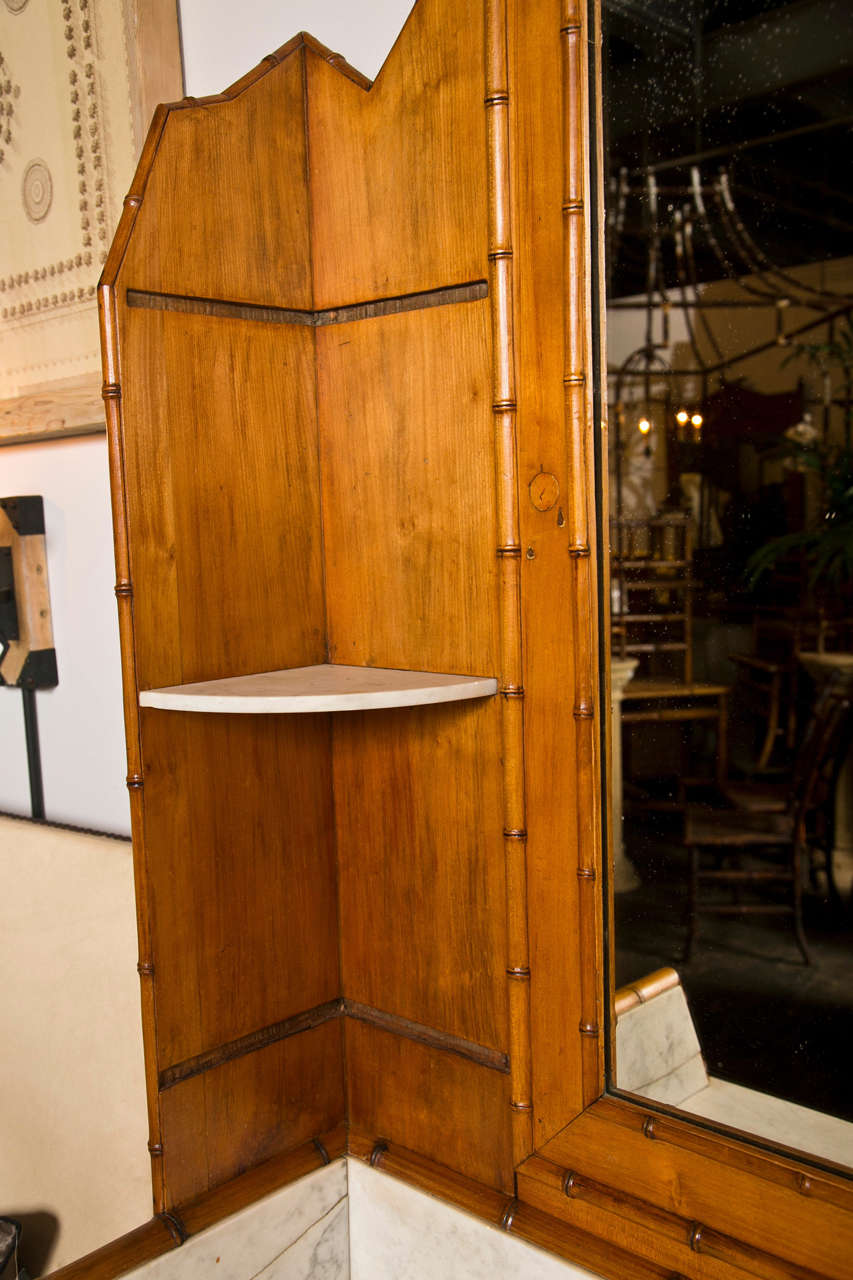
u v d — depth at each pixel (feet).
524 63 3.03
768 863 3.11
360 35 3.63
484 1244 3.39
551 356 3.08
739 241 3.20
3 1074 5.59
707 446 3.20
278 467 3.62
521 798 3.28
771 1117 3.01
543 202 3.04
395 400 3.48
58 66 4.57
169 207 3.26
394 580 3.57
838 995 3.01
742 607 3.19
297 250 3.63
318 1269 3.78
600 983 3.21
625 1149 3.17
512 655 3.24
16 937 5.40
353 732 3.78
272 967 3.74
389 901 3.75
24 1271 5.02
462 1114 3.60
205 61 4.17
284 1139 3.81
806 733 3.14
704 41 3.15
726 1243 2.95
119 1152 4.95
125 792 5.06
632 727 3.22
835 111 3.11
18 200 4.94
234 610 3.53
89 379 4.66
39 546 5.19
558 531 3.11
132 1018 4.80
